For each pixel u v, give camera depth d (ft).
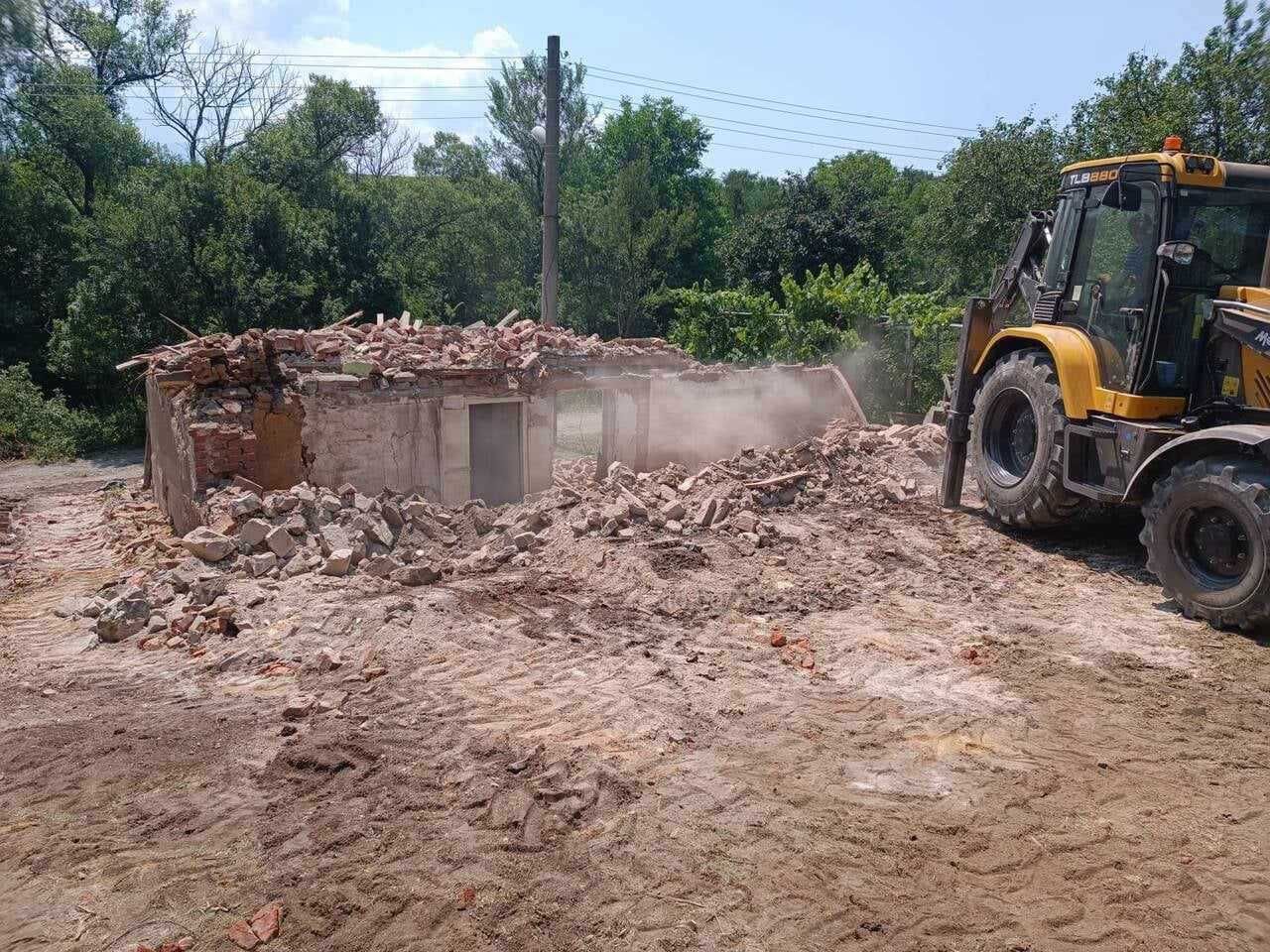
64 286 79.30
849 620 24.29
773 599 25.27
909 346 66.54
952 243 85.20
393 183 109.40
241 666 20.99
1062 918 12.94
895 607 25.29
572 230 109.40
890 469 37.99
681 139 144.15
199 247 70.03
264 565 25.46
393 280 87.76
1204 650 22.50
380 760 16.60
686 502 31.53
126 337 68.90
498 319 110.11
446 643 21.77
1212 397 25.22
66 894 13.12
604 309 110.83
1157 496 24.56
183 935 12.29
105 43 90.12
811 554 28.66
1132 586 26.91
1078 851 14.55
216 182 72.38
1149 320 25.48
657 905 12.99
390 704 18.84
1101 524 31.63
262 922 12.36
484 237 112.78
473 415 36.37
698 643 22.54
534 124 114.42
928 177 197.16
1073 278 29.32
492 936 12.31
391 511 29.22
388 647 21.44
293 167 88.28
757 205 185.78
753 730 18.28
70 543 35.68
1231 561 23.13
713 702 19.36
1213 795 16.28
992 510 31.73
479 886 13.30
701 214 140.26
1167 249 24.67
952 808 15.66
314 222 83.25
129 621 23.17
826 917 12.85
